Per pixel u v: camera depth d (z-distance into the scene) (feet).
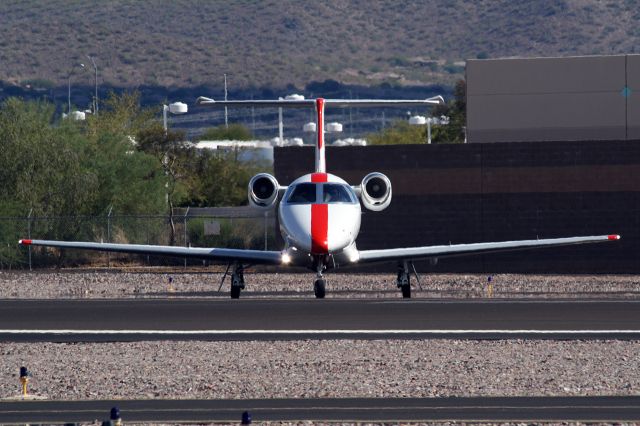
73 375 200.95
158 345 236.84
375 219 511.81
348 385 186.19
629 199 496.23
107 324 273.13
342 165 512.22
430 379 191.83
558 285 431.43
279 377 195.52
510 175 502.79
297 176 514.68
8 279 459.73
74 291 407.23
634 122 554.87
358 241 513.04
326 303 326.44
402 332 253.44
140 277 471.62
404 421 156.25
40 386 189.78
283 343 237.45
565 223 499.92
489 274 501.15
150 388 186.09
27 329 264.31
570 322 270.26
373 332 253.85
